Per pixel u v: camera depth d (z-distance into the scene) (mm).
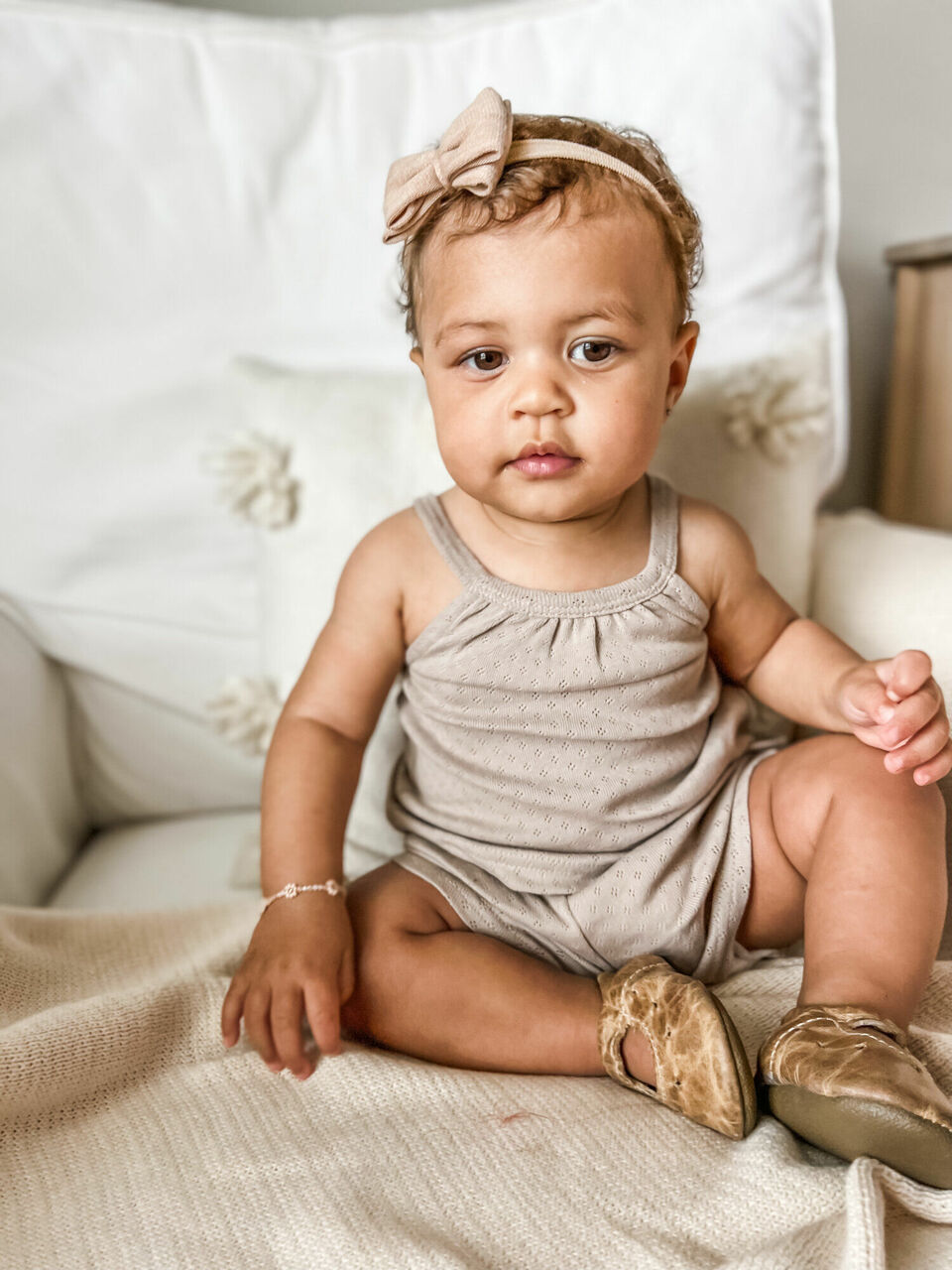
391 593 880
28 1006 753
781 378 1089
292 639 1098
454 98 1215
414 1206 566
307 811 836
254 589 1226
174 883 1090
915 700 745
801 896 821
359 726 894
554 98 1208
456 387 765
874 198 1604
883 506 1616
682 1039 647
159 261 1191
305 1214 553
